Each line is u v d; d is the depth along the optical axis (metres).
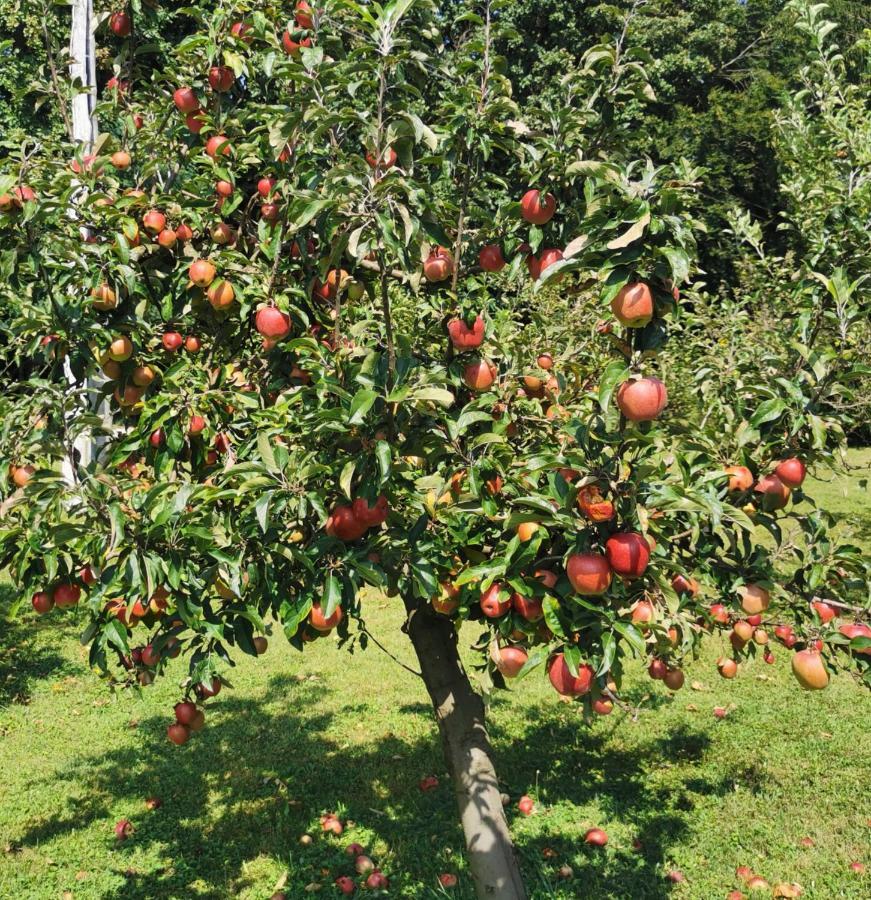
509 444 3.13
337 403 2.68
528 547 2.33
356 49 2.59
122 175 3.80
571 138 2.86
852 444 15.56
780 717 5.91
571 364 3.73
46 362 3.27
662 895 3.92
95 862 4.36
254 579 2.59
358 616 2.78
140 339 3.31
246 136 3.61
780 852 4.23
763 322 5.31
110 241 3.28
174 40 14.59
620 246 1.99
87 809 4.93
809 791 4.83
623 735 5.73
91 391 3.16
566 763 5.34
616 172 2.17
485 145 2.89
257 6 3.61
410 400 2.45
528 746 5.60
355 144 3.47
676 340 5.31
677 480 2.46
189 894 4.07
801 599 2.93
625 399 2.20
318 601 2.63
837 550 2.88
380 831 4.59
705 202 20.36
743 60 26.03
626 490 2.19
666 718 5.98
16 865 4.31
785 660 7.04
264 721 6.14
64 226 3.19
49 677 7.07
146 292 3.46
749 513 2.80
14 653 7.63
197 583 2.54
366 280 3.41
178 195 3.34
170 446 2.97
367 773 5.26
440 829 4.59
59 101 3.85
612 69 2.80
